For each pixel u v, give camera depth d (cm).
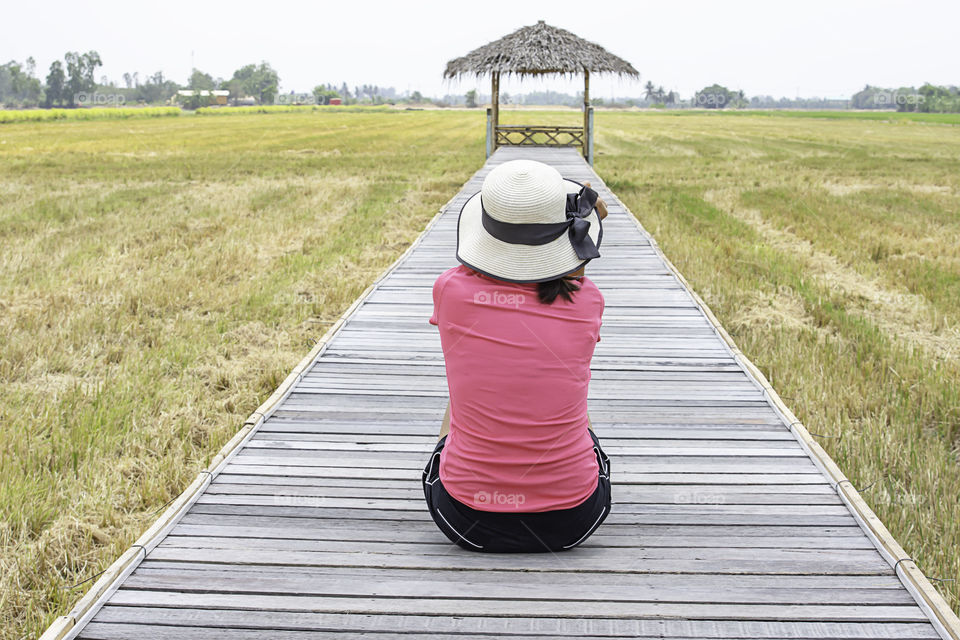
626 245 937
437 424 418
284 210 1584
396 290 711
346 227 1397
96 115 8438
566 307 246
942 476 475
